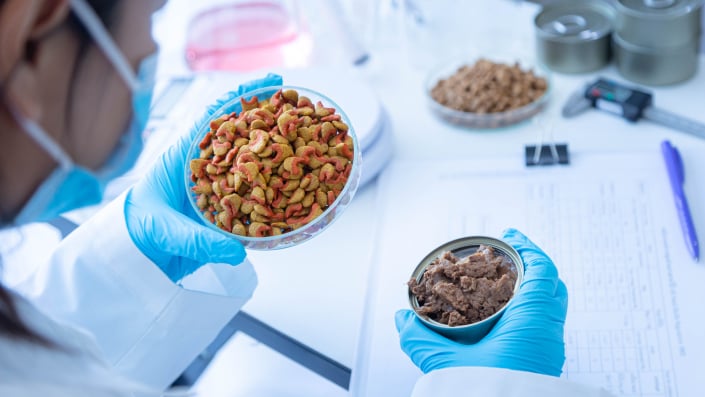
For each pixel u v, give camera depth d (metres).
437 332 0.55
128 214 0.62
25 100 0.43
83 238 0.61
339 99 0.73
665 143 0.68
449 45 0.84
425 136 0.75
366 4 0.86
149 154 0.74
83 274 0.60
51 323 0.52
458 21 0.85
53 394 0.52
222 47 0.85
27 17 0.41
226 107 0.62
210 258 0.57
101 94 0.48
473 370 0.53
